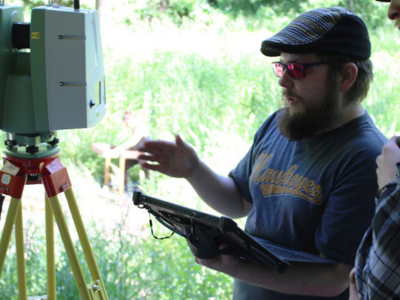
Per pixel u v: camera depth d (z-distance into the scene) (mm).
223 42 10016
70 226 4441
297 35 1807
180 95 7535
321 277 1765
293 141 1976
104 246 3797
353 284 1519
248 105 7488
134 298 3420
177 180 5289
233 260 1760
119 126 7262
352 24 1824
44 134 1966
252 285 2029
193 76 8312
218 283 3576
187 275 3635
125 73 8258
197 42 9961
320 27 1801
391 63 8531
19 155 1951
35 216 5180
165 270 3738
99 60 2074
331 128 1873
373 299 1326
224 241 1651
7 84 1881
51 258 2318
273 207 1982
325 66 1808
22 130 1904
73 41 1842
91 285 2098
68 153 6969
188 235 1701
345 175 1778
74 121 1895
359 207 1742
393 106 6926
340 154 1815
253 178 2100
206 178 2256
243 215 2346
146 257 3873
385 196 1364
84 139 7094
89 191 5887
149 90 7809
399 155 1406
